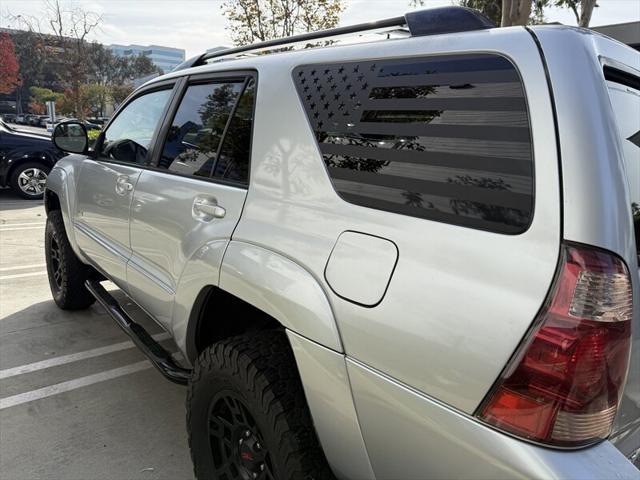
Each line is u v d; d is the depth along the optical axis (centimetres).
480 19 157
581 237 113
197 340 227
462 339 123
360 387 145
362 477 153
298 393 170
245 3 1405
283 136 189
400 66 160
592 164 116
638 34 1142
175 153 263
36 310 455
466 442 122
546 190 118
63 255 415
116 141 340
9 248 679
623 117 147
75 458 261
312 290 158
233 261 189
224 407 200
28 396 316
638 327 123
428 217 138
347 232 155
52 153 1062
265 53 245
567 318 112
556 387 113
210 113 243
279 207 182
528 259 117
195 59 288
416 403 132
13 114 7006
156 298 259
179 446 274
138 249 281
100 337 402
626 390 128
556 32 134
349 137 166
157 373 350
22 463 255
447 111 143
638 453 145
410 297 134
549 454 113
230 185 211
